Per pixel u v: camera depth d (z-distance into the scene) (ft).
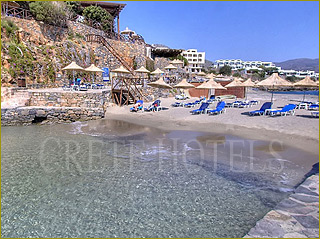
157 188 19.06
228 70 272.31
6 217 15.23
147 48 124.16
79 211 15.93
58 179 20.89
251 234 12.51
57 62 65.92
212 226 14.08
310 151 25.67
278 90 165.78
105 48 87.35
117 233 13.65
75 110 51.06
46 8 69.41
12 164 24.56
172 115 52.26
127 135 37.09
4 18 58.75
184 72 129.18
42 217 15.25
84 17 96.02
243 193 17.78
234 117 45.78
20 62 55.26
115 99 65.72
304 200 15.87
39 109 48.34
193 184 19.62
